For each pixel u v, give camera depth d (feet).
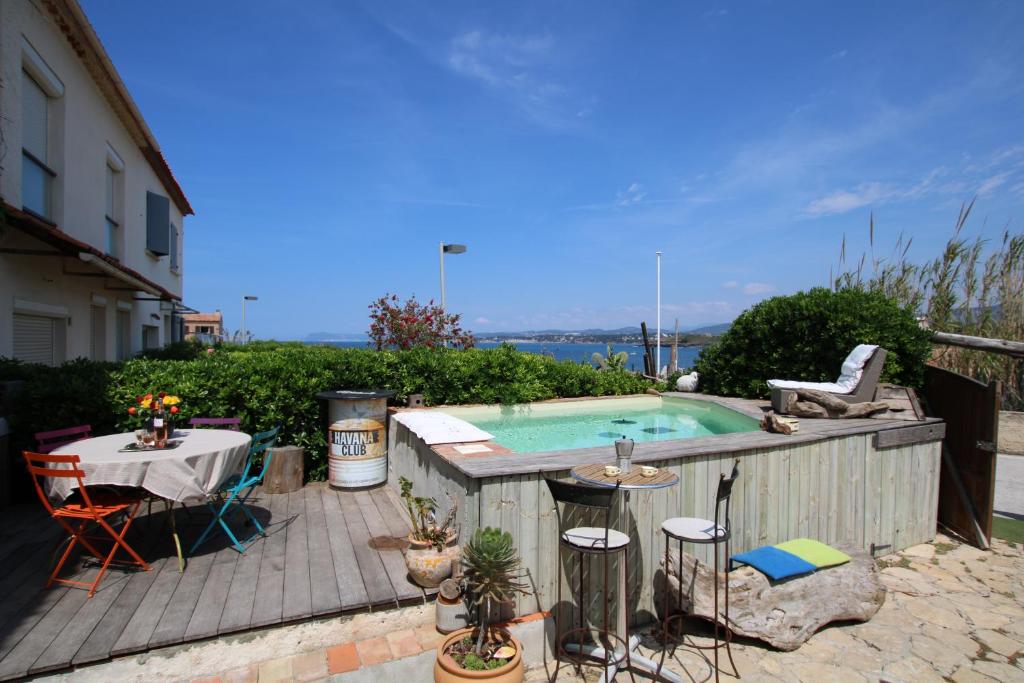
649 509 12.60
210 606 11.17
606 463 12.23
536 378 28.78
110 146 32.65
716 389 30.73
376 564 13.32
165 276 49.88
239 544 14.01
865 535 16.76
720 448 13.60
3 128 20.34
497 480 11.03
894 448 17.46
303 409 21.29
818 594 12.58
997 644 12.20
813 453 15.48
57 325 27.02
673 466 12.77
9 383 17.46
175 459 12.25
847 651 11.86
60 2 23.61
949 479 19.47
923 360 22.25
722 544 13.70
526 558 11.36
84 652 9.52
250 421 20.54
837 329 24.21
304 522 16.38
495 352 28.91
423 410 22.03
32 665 9.12
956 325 32.30
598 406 29.55
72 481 12.05
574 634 11.73
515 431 25.96
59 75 25.17
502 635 10.40
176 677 9.37
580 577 11.16
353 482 19.63
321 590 11.91
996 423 17.67
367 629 10.98
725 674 10.96
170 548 14.24
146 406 13.76
